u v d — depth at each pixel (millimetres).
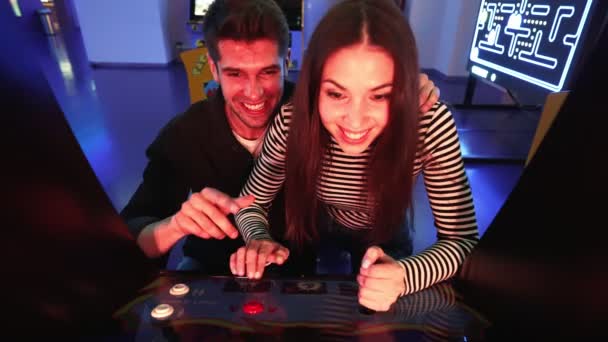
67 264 336
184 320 406
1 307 272
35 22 5707
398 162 650
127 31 4527
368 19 506
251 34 784
